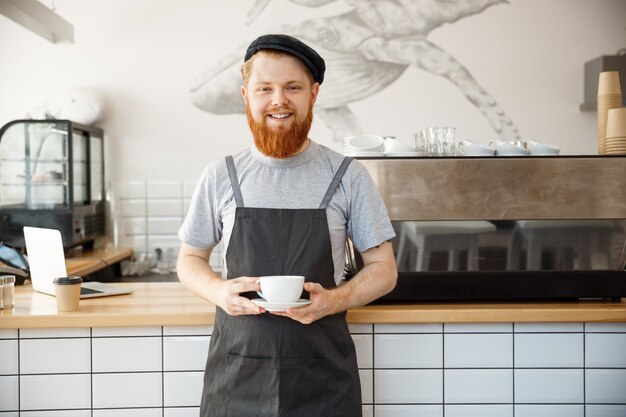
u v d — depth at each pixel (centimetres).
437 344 203
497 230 207
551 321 199
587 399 203
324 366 168
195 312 198
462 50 467
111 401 201
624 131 220
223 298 161
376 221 174
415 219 207
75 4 462
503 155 218
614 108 227
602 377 203
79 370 200
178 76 467
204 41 466
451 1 466
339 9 466
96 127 455
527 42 469
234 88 467
